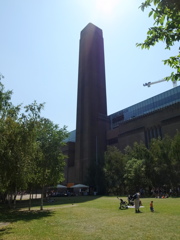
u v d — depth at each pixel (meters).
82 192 63.56
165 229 11.19
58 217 17.66
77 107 100.25
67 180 94.19
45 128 25.47
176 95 73.69
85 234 10.74
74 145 101.00
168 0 5.80
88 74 100.12
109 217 16.38
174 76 7.05
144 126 73.19
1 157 13.34
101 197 46.09
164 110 67.31
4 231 12.34
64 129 28.14
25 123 15.98
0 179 13.97
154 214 16.55
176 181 41.66
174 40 6.65
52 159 26.12
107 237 9.96
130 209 20.92
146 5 6.57
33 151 16.44
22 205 33.31
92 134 90.31
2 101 15.00
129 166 47.28
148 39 7.05
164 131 64.50
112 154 57.16
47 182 26.22
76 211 21.36
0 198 42.28
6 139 13.98
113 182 57.03
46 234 11.02
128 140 78.19
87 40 107.31
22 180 15.51
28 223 15.05
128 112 90.56
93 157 86.50
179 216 15.12
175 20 6.33
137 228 11.71
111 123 97.62
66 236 10.39
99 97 99.56
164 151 43.53
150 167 44.50
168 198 33.28
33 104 17.33
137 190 47.88
